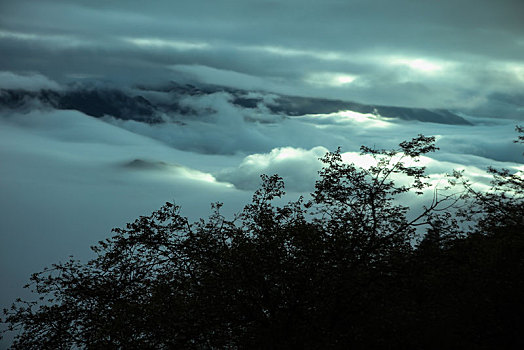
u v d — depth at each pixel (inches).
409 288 621.6
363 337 558.6
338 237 636.1
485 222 689.0
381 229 689.0
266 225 660.1
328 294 597.3
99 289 639.8
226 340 621.6
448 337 547.8
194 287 633.6
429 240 663.1
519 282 561.0
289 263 623.5
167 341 609.9
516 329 565.6
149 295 644.1
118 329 588.4
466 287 592.1
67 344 635.5
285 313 601.9
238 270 628.4
